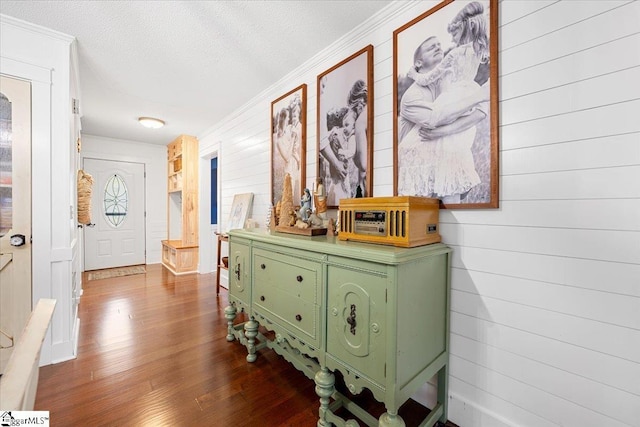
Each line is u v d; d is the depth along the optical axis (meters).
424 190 1.57
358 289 1.28
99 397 1.61
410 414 1.55
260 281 1.94
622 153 1.04
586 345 1.12
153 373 1.86
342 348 1.36
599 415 1.09
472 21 1.39
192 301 3.30
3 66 1.84
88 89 2.91
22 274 1.92
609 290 1.07
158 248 5.66
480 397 1.40
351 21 1.88
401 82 1.67
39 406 1.53
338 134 2.09
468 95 1.40
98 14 1.80
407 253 1.20
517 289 1.29
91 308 3.01
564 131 1.16
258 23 1.89
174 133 4.69
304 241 1.57
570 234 1.15
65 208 2.07
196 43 2.12
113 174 5.15
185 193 4.70
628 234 1.03
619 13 1.04
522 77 1.26
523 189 1.26
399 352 1.16
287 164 2.64
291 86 2.60
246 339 2.16
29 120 1.94
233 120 3.64
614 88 1.05
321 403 1.42
